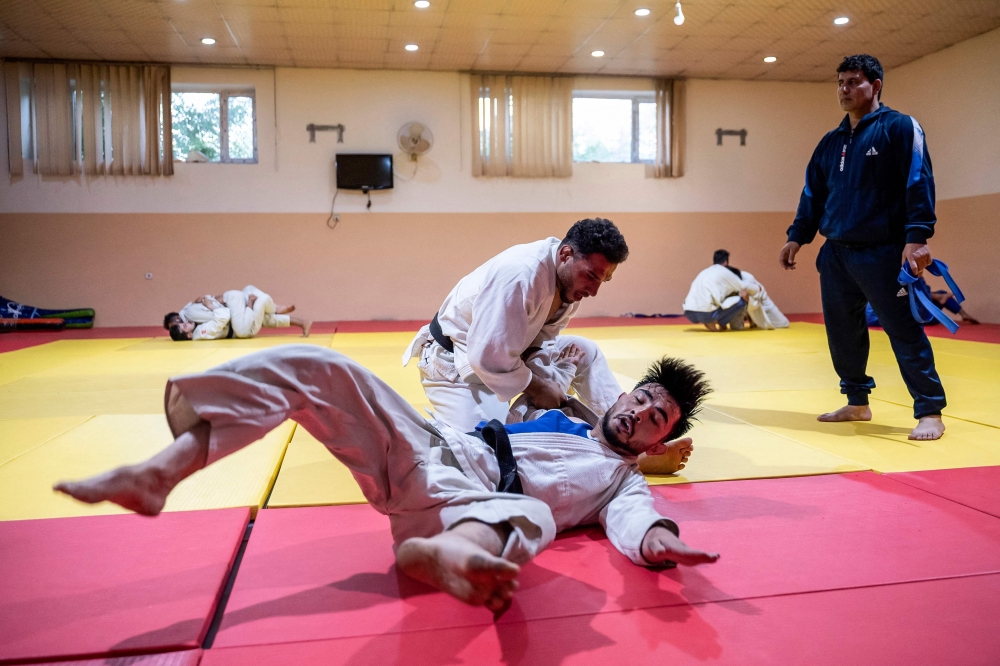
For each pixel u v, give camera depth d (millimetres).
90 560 1711
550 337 2559
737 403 3898
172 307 10750
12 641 1328
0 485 2334
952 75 10109
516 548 1456
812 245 12219
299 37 9406
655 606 1519
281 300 10992
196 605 1480
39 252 10406
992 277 9664
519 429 1963
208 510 2078
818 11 8719
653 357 5844
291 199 10914
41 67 10141
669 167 11656
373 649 1335
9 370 5207
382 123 10984
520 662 1294
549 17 8797
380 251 11148
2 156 10203
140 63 10359
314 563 1731
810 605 1524
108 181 10492
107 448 2844
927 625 1439
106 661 1279
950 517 2072
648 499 1828
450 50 10031
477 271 2514
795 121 11984
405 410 1667
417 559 1251
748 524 2021
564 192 11461
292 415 1503
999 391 4094
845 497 2264
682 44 9906
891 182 3033
